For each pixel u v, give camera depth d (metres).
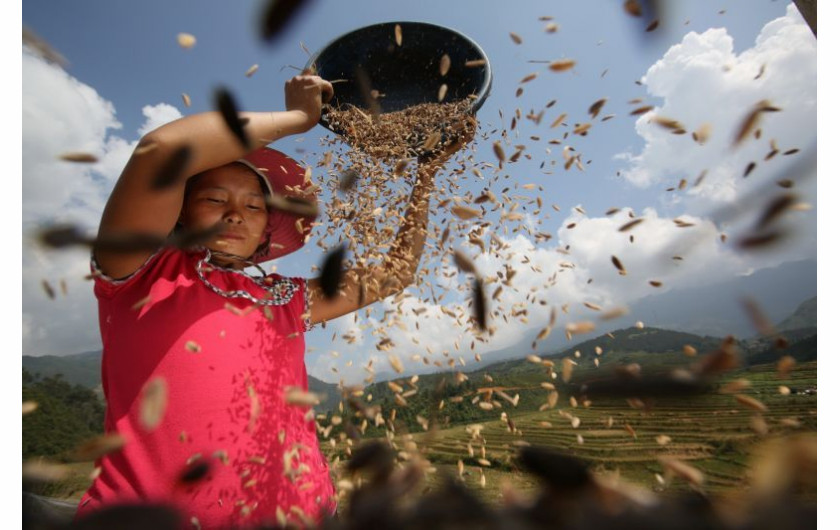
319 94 0.75
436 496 0.16
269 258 0.91
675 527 0.13
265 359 0.62
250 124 0.59
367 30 1.17
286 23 0.26
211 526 0.51
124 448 0.53
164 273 0.61
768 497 0.13
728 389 0.32
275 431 0.59
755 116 0.38
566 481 0.15
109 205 0.53
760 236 0.27
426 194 0.89
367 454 0.19
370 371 0.64
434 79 1.23
